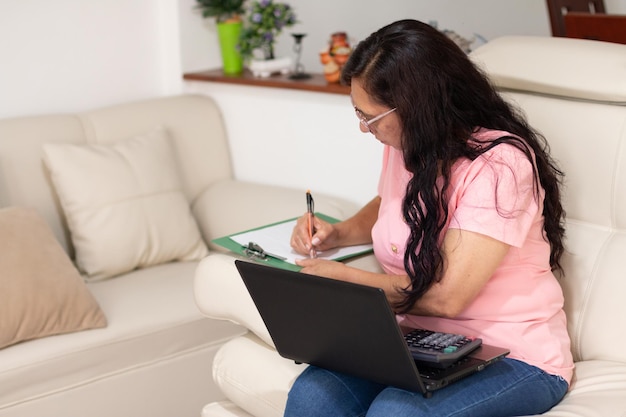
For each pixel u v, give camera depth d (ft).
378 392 5.77
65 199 8.89
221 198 9.69
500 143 5.44
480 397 5.20
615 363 5.77
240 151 10.31
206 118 10.23
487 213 5.35
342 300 5.07
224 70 10.68
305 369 5.91
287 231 7.16
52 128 9.27
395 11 12.73
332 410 5.62
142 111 9.89
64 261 7.99
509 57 6.46
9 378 7.21
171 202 9.30
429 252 5.50
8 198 8.86
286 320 5.60
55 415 7.49
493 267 5.41
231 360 6.51
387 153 6.66
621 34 7.91
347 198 9.16
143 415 7.98
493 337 5.63
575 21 8.23
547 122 6.24
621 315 5.82
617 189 5.94
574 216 6.16
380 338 5.05
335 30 12.11
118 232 8.84
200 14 10.66
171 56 10.72
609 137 5.97
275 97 9.66
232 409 6.64
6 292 7.49
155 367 7.97
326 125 9.17
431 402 5.11
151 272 8.97
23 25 9.71
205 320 8.18
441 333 5.56
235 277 6.48
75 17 10.04
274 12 10.09
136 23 10.51
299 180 9.65
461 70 5.53
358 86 5.57
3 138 8.95
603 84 5.94
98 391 7.69
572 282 6.06
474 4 13.48
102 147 9.18
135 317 7.94
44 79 9.95
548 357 5.55
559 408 5.38
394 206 6.09
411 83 5.40
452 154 5.49
